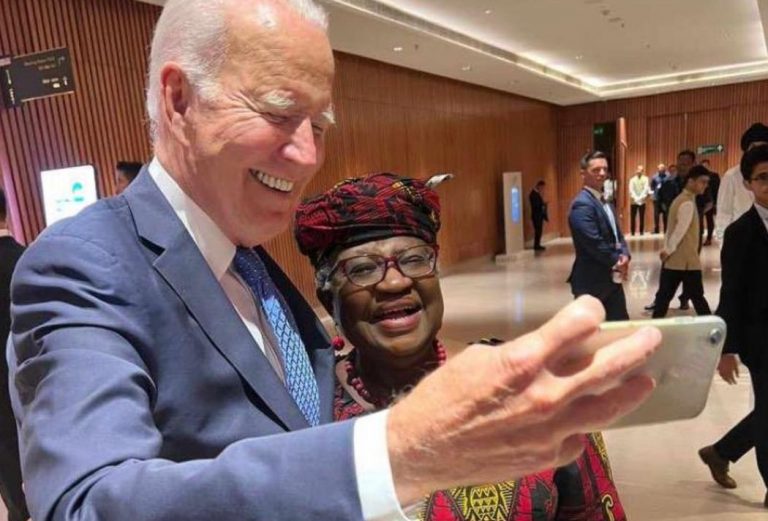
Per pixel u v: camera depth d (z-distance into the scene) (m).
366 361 1.04
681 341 0.43
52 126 5.18
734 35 10.42
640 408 0.45
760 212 2.63
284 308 0.96
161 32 0.74
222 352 0.71
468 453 0.39
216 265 0.80
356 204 0.99
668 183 12.46
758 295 2.65
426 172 10.59
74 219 0.71
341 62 8.45
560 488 0.93
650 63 12.84
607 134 16.52
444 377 0.40
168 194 0.77
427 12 7.80
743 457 3.37
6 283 2.52
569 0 7.61
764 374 2.67
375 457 0.41
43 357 0.56
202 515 0.42
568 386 0.35
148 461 0.47
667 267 5.77
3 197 2.63
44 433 0.50
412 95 10.19
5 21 4.86
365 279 0.98
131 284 0.67
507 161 13.84
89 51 5.42
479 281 9.92
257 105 0.69
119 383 0.54
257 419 0.72
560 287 8.72
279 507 0.41
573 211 4.29
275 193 0.75
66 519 0.44
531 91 13.82
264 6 0.69
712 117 15.32
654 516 2.81
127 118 5.73
